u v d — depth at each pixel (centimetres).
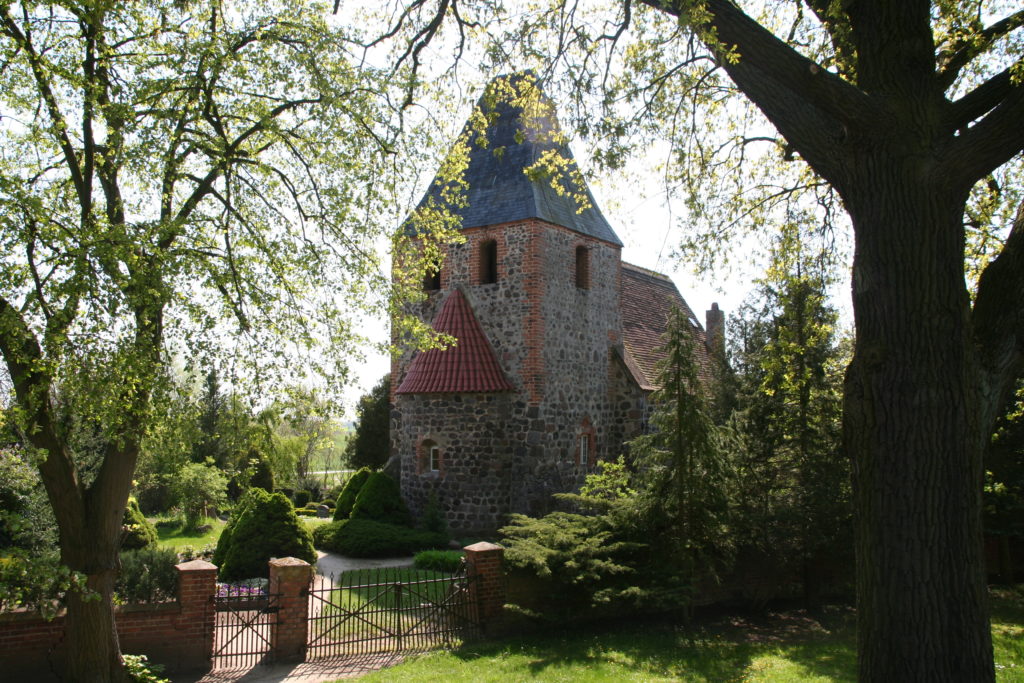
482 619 1212
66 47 839
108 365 721
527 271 2098
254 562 1554
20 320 724
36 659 944
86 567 864
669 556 1263
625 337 2592
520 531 1323
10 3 767
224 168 915
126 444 871
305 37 949
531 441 2050
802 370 1393
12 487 1231
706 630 1289
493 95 1089
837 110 627
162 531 2555
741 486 1334
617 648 1159
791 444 1399
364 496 2097
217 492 2639
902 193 613
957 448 593
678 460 1266
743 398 1529
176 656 1033
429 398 2120
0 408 836
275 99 966
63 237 716
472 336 2141
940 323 600
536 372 2066
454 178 1213
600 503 1344
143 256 755
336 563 1795
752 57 659
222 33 900
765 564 1376
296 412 972
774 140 1158
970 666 575
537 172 1063
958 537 587
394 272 1185
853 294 649
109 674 884
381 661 1087
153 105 867
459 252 2239
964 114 645
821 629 1305
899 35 634
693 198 1153
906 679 580
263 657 1090
